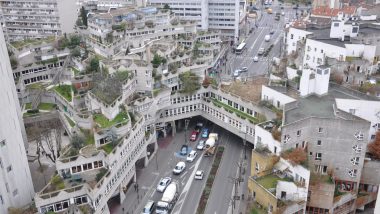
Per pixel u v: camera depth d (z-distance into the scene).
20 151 73.38
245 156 99.00
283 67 112.00
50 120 106.75
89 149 77.19
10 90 72.19
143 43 135.88
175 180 91.19
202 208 81.50
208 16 189.50
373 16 129.50
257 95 98.25
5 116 68.31
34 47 124.06
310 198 72.19
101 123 81.94
